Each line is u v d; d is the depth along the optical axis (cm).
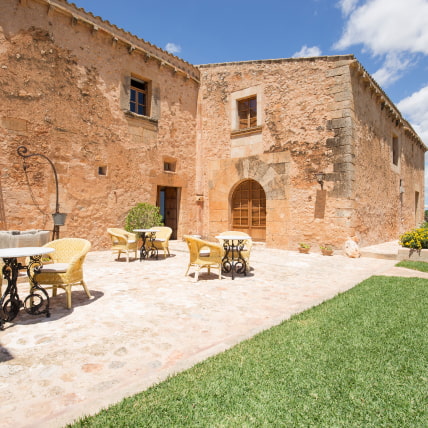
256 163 979
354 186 830
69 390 195
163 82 998
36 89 724
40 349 254
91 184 820
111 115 866
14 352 248
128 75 906
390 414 171
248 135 1005
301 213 887
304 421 164
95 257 738
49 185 741
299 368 219
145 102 984
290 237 902
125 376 212
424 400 184
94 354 245
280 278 533
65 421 164
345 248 795
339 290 447
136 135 923
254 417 167
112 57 870
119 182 880
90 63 823
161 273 556
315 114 877
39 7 729
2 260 352
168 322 316
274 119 948
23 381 206
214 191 1073
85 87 812
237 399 183
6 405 179
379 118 1066
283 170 923
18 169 695
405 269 632
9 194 682
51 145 746
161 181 988
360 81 897
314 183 869
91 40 826
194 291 438
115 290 438
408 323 308
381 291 436
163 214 1123
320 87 873
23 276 486
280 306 374
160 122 988
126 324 310
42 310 347
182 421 163
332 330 290
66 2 767
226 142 1053
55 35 756
